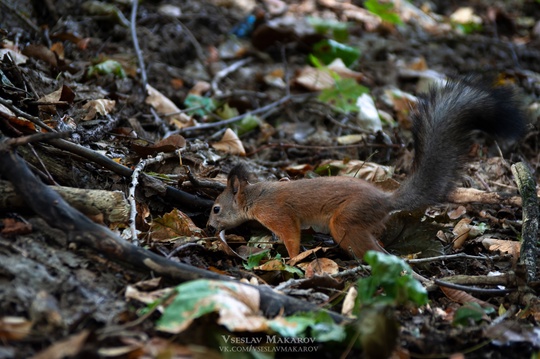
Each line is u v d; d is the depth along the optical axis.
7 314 6.27
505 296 8.38
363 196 9.41
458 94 10.13
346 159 13.02
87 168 9.41
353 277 8.55
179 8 20.53
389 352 6.32
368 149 14.01
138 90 14.48
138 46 15.90
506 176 12.97
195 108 14.81
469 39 22.11
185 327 6.14
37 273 6.75
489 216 11.24
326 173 12.73
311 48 19.66
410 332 7.26
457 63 20.33
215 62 18.36
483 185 12.45
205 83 16.53
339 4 23.88
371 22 22.84
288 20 20.72
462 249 10.17
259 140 14.73
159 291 6.83
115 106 13.02
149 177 9.59
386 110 16.67
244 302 6.73
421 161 9.71
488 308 8.04
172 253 8.23
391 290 6.98
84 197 7.96
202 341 6.55
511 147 14.30
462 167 9.80
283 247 10.16
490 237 10.54
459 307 8.09
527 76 17.89
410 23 23.38
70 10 17.47
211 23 20.19
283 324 6.43
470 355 7.00
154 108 14.18
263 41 19.30
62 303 6.57
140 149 10.66
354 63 19.19
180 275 7.13
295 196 9.87
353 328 6.66
